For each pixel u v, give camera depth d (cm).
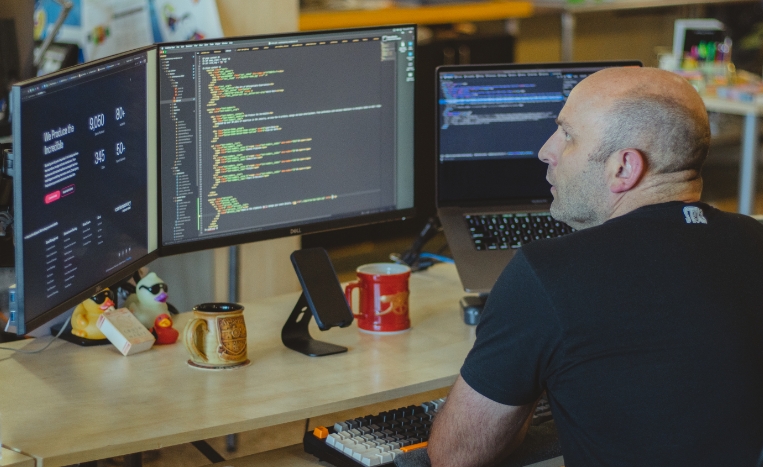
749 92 412
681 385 133
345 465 153
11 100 132
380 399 160
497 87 214
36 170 138
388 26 197
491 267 203
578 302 134
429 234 232
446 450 147
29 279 139
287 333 182
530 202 221
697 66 441
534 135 218
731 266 139
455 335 188
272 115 188
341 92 195
